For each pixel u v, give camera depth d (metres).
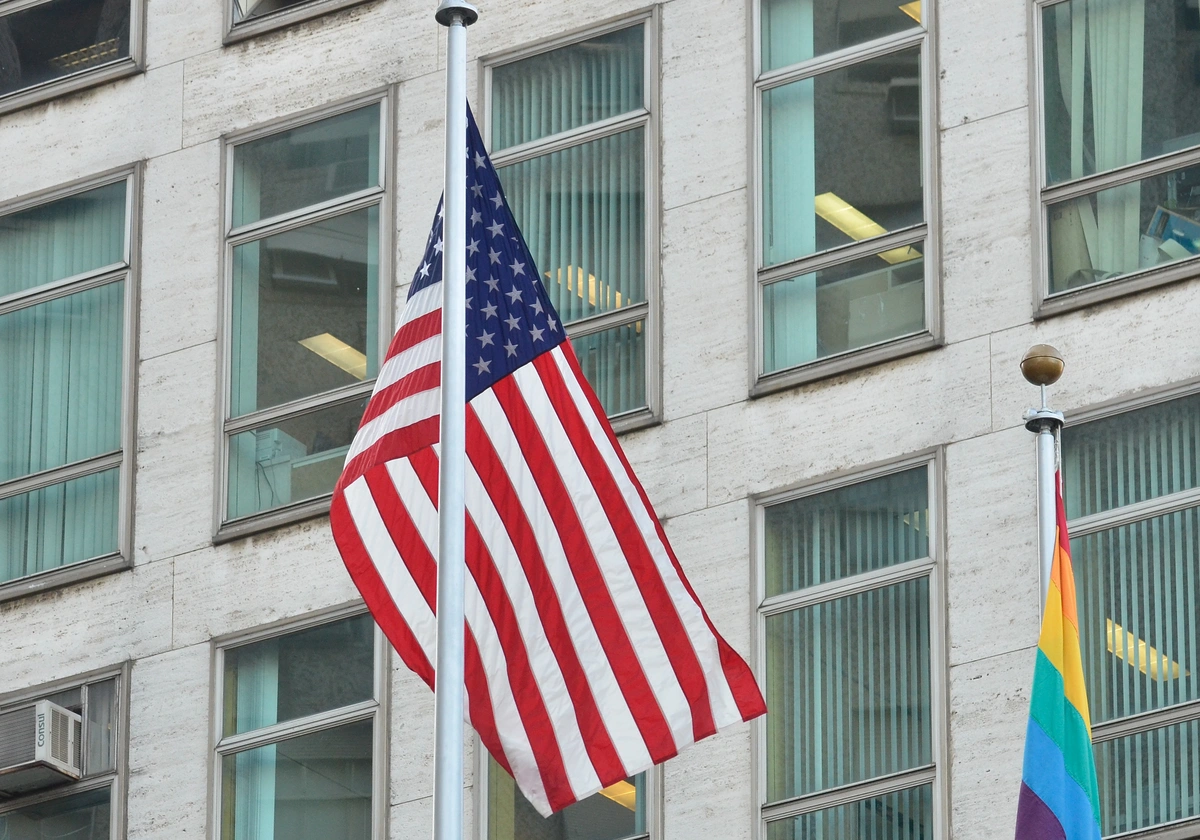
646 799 46.62
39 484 53.47
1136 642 44.72
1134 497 45.44
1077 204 47.44
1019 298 47.03
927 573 46.00
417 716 48.59
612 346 49.62
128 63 55.94
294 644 50.03
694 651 39.28
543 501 39.75
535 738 38.94
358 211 52.66
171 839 49.50
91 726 51.03
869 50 49.66
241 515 51.44
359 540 39.75
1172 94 47.72
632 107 51.19
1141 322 46.22
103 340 54.09
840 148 49.25
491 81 52.41
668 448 48.34
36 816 50.75
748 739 46.12
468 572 39.53
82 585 52.12
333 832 48.59
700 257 49.47
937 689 45.25
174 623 51.00
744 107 50.12
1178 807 43.56
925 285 47.78
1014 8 48.88
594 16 51.97
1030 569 45.31
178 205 54.28
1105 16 48.47
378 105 53.28
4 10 57.66
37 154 56.03
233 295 53.09
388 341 51.38
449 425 38.31
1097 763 44.22
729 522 47.47
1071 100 48.12
